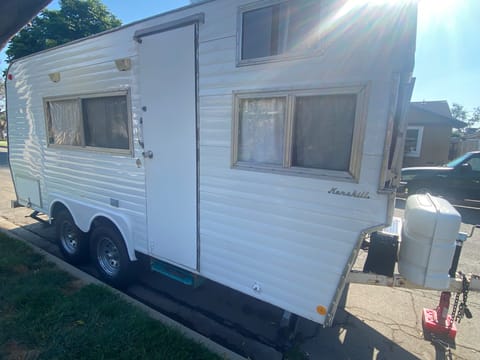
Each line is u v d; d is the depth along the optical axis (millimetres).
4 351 2158
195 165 2494
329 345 2537
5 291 2889
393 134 1721
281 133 2051
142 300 3180
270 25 1985
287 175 2033
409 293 3359
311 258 2016
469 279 2152
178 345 2246
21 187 4758
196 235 2588
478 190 6578
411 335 2672
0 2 1958
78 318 2527
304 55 1876
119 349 2195
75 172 3648
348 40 1743
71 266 3531
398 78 1640
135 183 2992
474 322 2859
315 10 1823
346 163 1856
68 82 3479
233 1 2107
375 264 2143
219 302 3176
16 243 4031
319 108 1898
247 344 2547
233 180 2293
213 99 2312
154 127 2723
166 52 2520
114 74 2975
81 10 17031
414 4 1588
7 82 4547
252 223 2242
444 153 12953
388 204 1732
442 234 1898
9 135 4785
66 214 3867
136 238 3104
